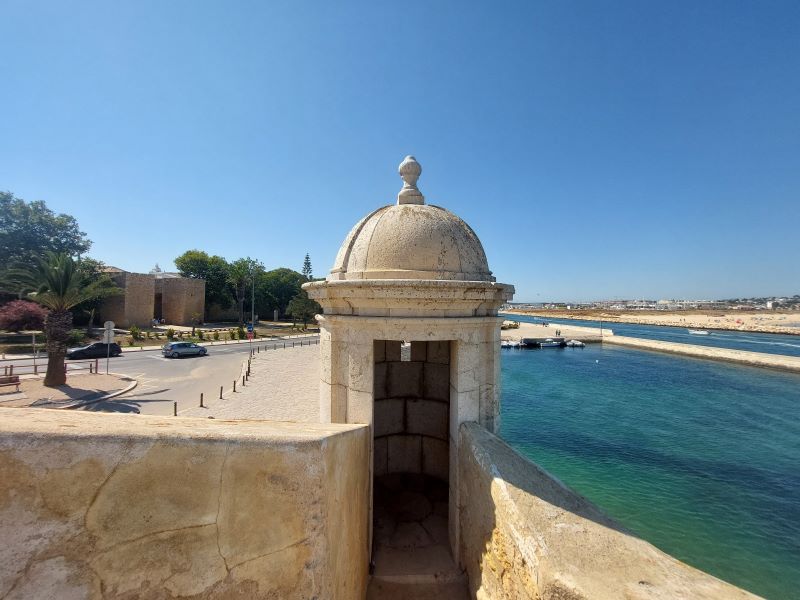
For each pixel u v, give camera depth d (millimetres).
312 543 1980
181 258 54750
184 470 1840
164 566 1771
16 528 1604
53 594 1613
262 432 2092
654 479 12945
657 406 21297
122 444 1767
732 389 25594
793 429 17641
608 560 2121
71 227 41000
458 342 4121
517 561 2527
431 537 4773
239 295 52406
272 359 26312
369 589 3854
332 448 2238
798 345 53156
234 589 1858
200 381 19219
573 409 20609
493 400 4395
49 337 16656
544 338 51312
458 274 4141
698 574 2018
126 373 20703
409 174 4898
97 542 1692
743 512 11125
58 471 1674
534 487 2895
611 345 52375
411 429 6543
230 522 1878
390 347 6523
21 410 2152
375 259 4156
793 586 8539
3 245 35500
